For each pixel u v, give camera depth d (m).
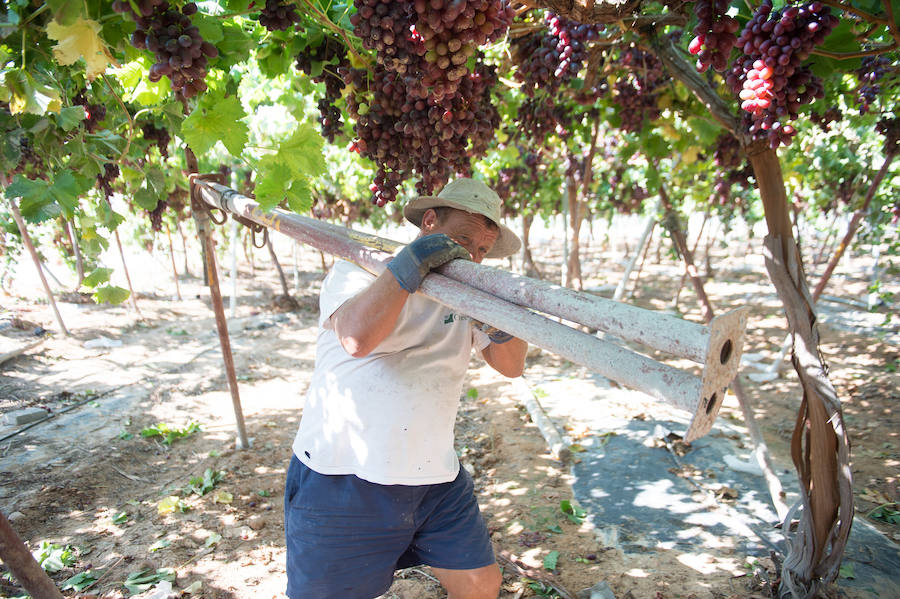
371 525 1.98
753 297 12.69
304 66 2.97
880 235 10.41
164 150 3.95
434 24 1.56
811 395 2.82
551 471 4.64
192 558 3.58
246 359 8.65
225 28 2.35
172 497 4.30
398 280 1.61
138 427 5.84
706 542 3.61
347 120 3.76
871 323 9.53
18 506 4.15
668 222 5.00
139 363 8.23
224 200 3.04
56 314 8.98
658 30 2.98
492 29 1.64
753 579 3.23
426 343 2.06
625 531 3.76
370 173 8.88
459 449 5.24
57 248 11.18
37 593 1.96
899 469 4.67
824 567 2.90
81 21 1.66
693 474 4.48
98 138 2.99
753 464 4.54
